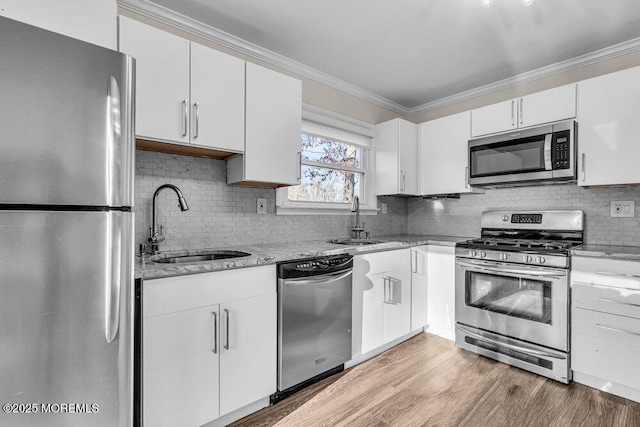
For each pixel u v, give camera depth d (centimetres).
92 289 91
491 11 197
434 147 313
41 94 83
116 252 95
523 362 223
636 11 194
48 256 85
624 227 230
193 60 176
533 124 246
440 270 279
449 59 257
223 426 166
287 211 261
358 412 177
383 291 248
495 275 239
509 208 293
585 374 202
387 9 196
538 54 248
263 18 206
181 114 171
